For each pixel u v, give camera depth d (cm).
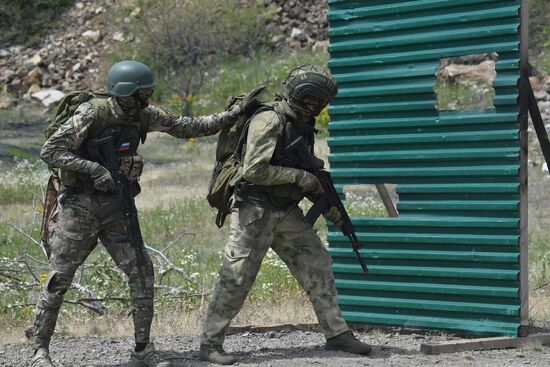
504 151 2095
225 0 12950
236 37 12431
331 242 2353
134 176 1834
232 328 2317
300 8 12731
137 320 1847
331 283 1991
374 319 2297
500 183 2108
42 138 9894
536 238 4559
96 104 1781
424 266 2222
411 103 2223
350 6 2319
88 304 2850
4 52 13162
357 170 2312
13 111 11725
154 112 1858
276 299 3012
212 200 1969
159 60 12288
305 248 1969
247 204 1908
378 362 1892
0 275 3212
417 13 2217
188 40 12281
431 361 1911
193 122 1895
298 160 1894
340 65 2331
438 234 2195
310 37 12444
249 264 1917
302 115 1900
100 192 1808
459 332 2175
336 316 1995
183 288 3172
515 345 2083
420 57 2212
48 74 12775
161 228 5103
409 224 2230
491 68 9925
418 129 2219
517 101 2083
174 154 8881
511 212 2102
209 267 3888
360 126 2298
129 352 2095
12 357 2058
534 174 6694
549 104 8694
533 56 10281
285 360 1933
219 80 11825
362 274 2311
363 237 2300
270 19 12675
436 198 2203
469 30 2138
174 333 2447
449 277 2183
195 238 4897
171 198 6206
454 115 2170
